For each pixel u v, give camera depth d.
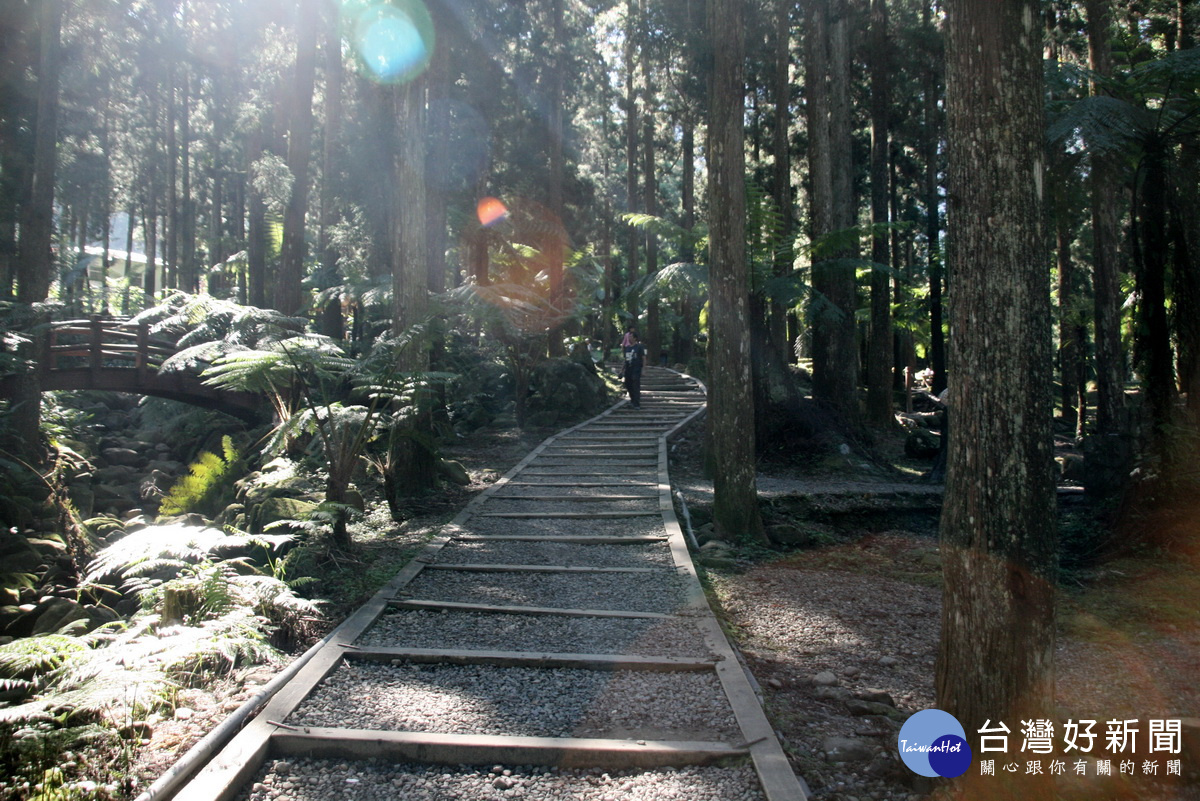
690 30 16.83
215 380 7.50
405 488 9.54
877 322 17.53
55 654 3.79
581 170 23.62
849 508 9.27
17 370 10.75
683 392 19.66
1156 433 7.35
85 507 10.80
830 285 14.69
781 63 15.09
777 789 3.13
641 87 26.67
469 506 8.81
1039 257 2.97
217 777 3.20
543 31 19.28
